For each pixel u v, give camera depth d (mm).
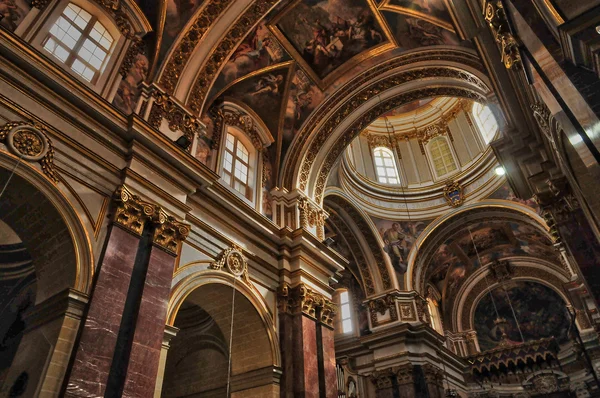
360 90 12742
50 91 6984
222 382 11391
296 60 11992
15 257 9234
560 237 8961
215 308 9922
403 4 10672
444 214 19312
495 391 20562
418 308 17969
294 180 12570
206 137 10664
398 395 16219
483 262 22578
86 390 5695
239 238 10195
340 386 16922
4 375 7738
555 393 19312
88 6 8508
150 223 7766
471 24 7961
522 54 5418
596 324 15789
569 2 4090
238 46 10516
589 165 4227
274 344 9695
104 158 7508
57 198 6566
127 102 8430
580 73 4082
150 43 9328
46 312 6309
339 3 10922
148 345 6707
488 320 23422
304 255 11344
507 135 9352
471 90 11211
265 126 12688
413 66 11906
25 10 7336
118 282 6719
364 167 20531
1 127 6266
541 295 22297
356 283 19922
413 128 22422
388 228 19375
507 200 18047
